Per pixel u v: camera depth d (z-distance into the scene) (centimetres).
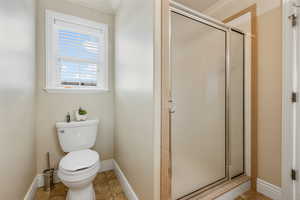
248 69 159
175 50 121
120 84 179
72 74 186
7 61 98
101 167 202
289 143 125
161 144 109
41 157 166
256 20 146
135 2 136
